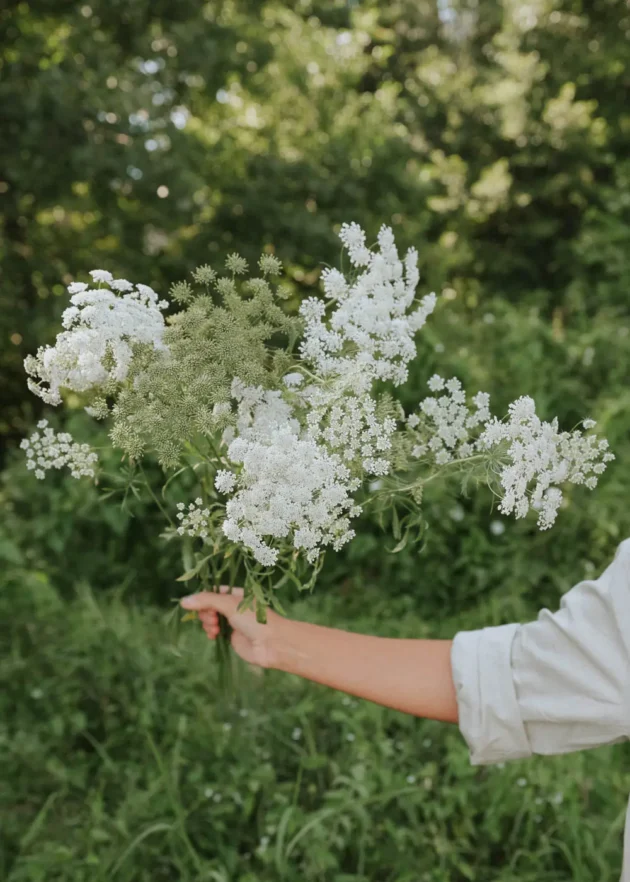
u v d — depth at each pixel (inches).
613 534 127.1
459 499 136.8
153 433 36.7
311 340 38.4
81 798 91.4
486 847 83.2
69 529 132.3
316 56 297.9
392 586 136.2
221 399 36.4
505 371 150.9
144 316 38.8
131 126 217.9
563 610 34.2
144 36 234.8
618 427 139.6
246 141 291.4
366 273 40.3
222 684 48.5
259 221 253.6
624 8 392.2
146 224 250.7
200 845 83.1
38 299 260.7
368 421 37.0
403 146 285.3
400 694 37.8
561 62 399.2
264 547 34.4
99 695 99.5
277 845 77.0
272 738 93.4
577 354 157.8
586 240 272.8
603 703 32.3
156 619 128.6
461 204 417.1
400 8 464.8
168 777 86.2
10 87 212.4
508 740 34.8
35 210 248.7
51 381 39.8
